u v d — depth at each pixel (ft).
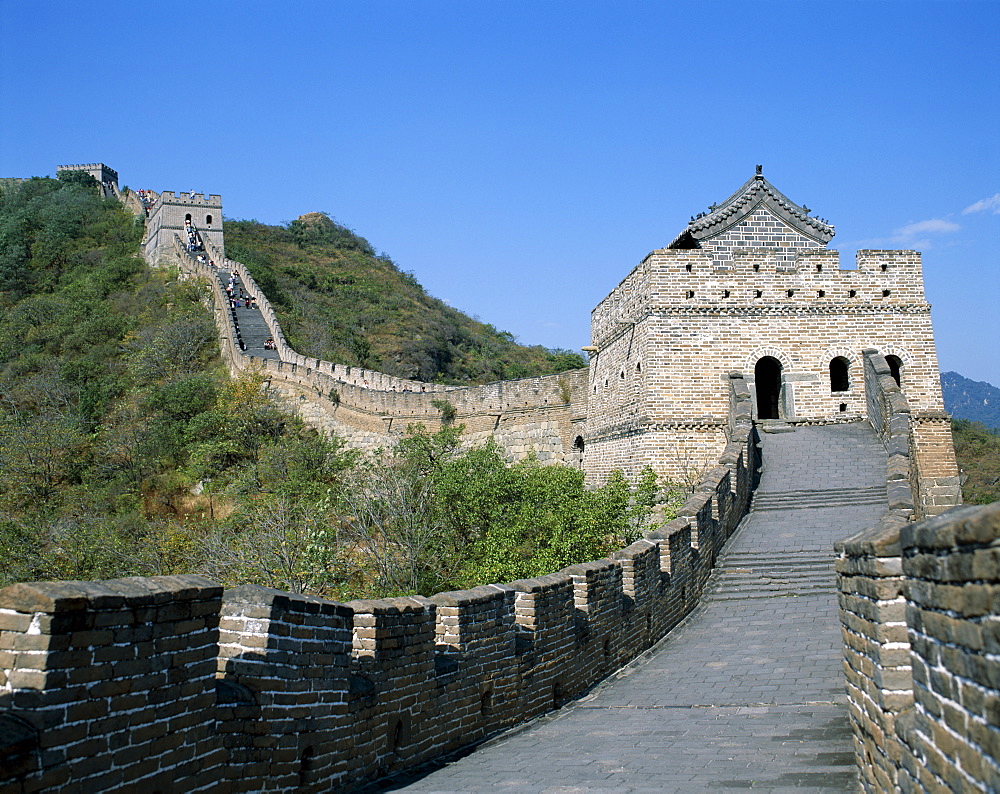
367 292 389.39
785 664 56.95
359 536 116.06
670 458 121.08
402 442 146.72
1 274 351.46
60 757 21.36
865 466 104.27
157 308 288.71
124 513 159.84
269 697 28.96
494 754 39.75
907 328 125.08
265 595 29.58
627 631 62.59
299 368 198.90
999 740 16.42
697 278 123.95
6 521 136.46
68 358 264.52
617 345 135.85
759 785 31.30
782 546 86.33
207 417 186.39
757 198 128.26
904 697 25.50
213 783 26.37
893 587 26.05
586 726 45.44
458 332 377.30
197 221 351.05
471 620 42.78
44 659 21.15
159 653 24.52
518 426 160.97
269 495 134.82
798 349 123.85
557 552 93.97
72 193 432.66
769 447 114.32
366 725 34.27
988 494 185.26
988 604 16.71
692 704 49.32
